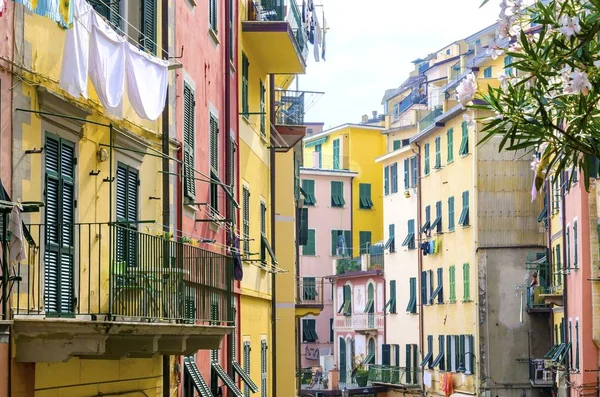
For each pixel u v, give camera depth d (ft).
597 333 140.67
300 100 123.24
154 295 50.57
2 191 37.96
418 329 222.89
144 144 58.18
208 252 64.90
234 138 91.66
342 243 281.74
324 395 241.35
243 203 97.19
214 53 81.10
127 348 47.39
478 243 187.73
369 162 287.89
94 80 43.73
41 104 43.91
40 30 43.91
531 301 182.19
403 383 226.99
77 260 47.70
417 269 224.94
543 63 31.55
